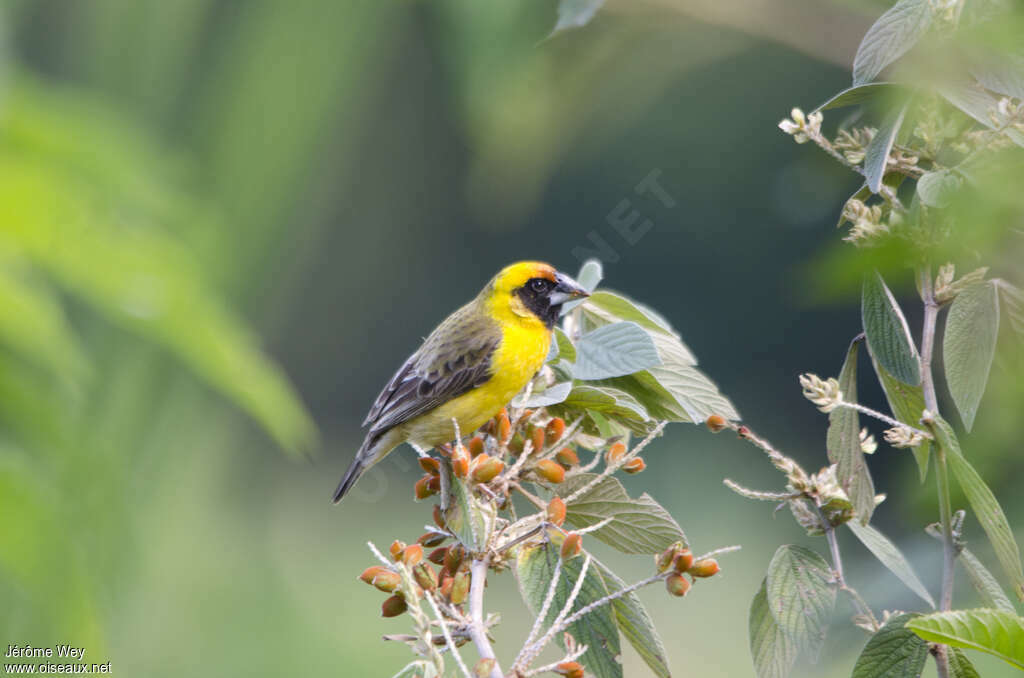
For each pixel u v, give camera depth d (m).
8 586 3.85
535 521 5.49
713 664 20.86
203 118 11.03
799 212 5.33
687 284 39.44
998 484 5.22
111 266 3.84
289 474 29.19
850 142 5.20
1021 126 4.23
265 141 11.09
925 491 5.70
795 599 5.37
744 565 26.03
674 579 5.29
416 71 32.25
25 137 3.78
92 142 3.86
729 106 35.94
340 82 11.09
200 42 11.01
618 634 5.82
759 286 38.03
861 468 5.73
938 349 6.36
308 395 40.19
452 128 36.28
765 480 32.28
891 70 4.71
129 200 3.95
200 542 15.95
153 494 11.98
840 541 14.70
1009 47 4.16
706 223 38.81
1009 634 4.23
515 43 6.70
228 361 3.99
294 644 19.70
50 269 3.84
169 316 3.92
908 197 5.44
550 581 5.89
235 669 17.56
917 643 5.11
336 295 40.50
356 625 22.17
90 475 4.02
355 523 28.88
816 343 37.53
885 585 5.88
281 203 11.33
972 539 5.83
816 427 37.28
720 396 6.82
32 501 3.89
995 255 3.71
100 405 9.80
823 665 5.44
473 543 5.27
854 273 2.67
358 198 39.06
